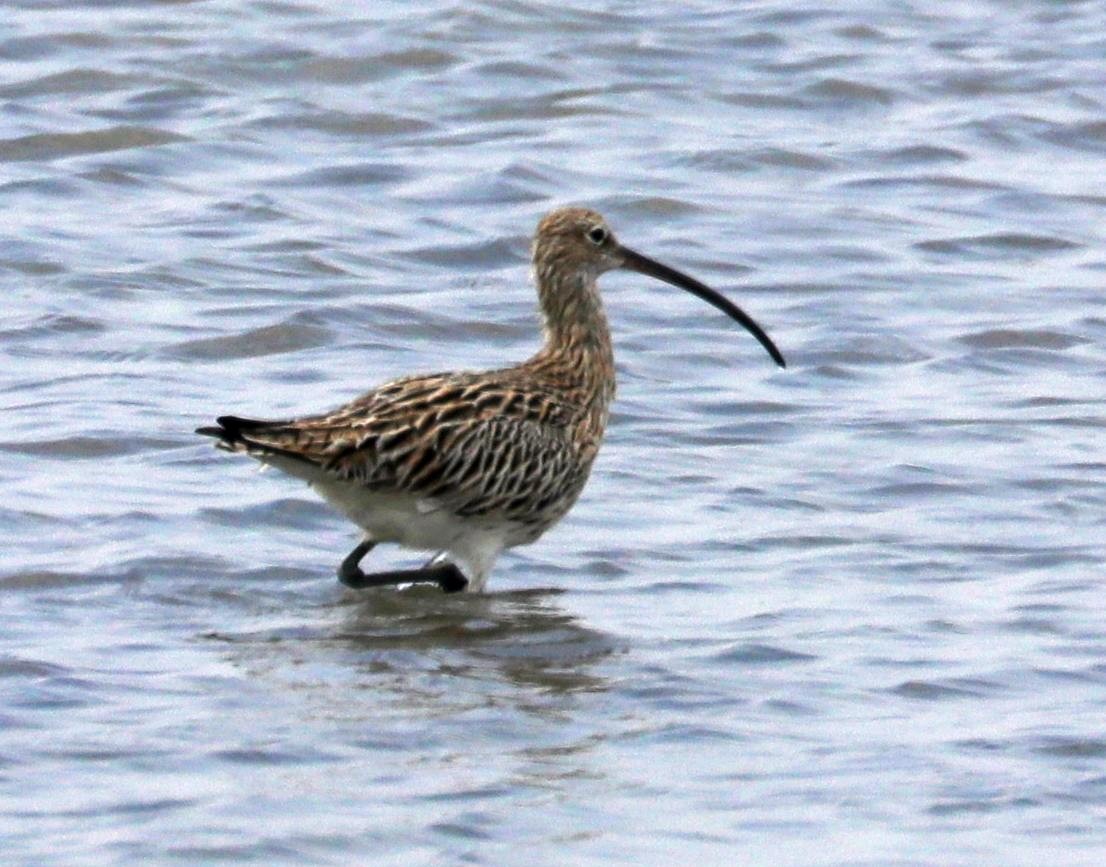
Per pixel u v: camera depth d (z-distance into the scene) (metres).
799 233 25.56
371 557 16.52
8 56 30.45
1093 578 16.00
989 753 12.91
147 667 14.09
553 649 14.63
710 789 12.40
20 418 18.91
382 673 14.14
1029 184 27.45
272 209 25.53
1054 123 29.55
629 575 16.17
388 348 21.61
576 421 16.03
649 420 19.66
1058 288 23.88
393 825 11.80
